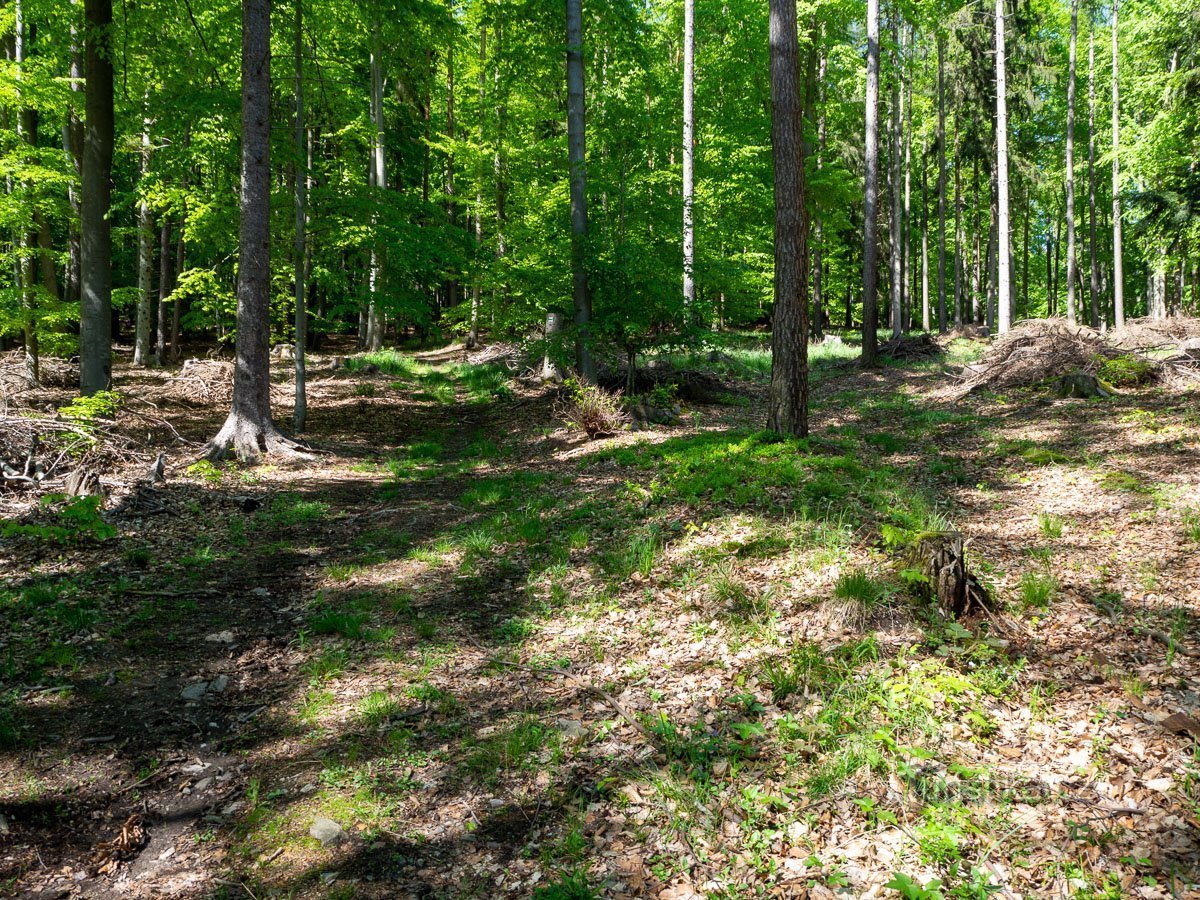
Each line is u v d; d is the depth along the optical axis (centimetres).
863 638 481
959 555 512
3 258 1424
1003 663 446
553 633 568
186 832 363
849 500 729
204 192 1479
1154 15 1786
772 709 431
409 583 674
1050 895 285
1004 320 1811
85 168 1186
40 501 784
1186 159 1800
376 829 362
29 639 539
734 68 2134
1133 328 1623
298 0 1195
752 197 2164
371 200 1353
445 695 483
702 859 325
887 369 1817
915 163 3450
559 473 1040
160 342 2155
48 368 1666
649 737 420
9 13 1271
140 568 688
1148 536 613
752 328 3381
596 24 1528
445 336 2986
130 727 446
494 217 2258
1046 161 3250
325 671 515
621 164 1501
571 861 332
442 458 1246
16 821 363
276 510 890
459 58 2339
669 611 573
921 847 310
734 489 792
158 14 1191
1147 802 325
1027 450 931
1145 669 425
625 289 1340
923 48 2792
